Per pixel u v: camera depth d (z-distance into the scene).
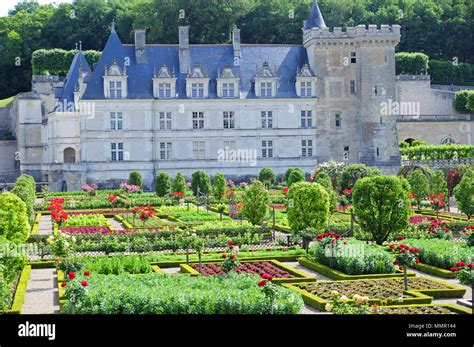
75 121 115.62
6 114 147.62
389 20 154.25
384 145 108.25
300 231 47.06
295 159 106.88
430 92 135.88
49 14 166.12
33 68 151.38
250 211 56.44
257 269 40.81
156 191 87.31
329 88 108.31
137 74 104.25
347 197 69.94
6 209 44.19
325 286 35.62
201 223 60.59
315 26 110.69
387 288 35.03
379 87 108.06
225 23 141.12
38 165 124.12
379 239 48.09
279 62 109.56
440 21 157.62
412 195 73.38
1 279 29.52
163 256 44.38
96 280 32.22
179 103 104.00
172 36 140.12
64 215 59.75
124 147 102.56
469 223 55.28
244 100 105.38
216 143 105.12
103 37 161.00
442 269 39.72
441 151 109.31
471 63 162.50
